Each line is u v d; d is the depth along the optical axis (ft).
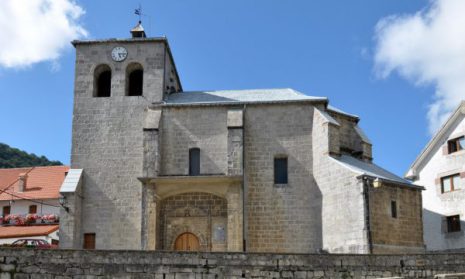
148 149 141.18
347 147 153.99
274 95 153.89
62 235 137.80
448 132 163.53
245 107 147.23
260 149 144.87
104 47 153.58
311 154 143.74
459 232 155.33
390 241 128.16
